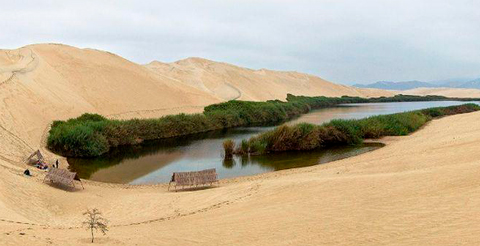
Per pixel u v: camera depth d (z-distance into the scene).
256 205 15.38
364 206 12.37
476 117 51.66
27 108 41.44
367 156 30.06
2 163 23.23
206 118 55.62
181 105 69.94
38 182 21.80
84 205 19.11
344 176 18.97
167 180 27.06
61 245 9.95
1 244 8.95
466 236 8.05
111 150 39.69
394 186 14.16
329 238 9.82
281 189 17.33
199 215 15.31
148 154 37.44
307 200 14.59
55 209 18.05
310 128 37.75
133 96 66.69
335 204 13.30
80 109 51.97
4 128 31.55
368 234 9.61
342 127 39.25
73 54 75.19
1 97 38.53
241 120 62.34
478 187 11.72
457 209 10.15
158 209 18.00
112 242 10.88
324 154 34.53
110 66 75.50
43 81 54.53
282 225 11.77
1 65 55.53
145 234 12.23
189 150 39.38
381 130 41.59
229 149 35.31
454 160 18.72
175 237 11.59
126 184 25.78
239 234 11.37
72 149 35.34
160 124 48.34
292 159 32.84
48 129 40.12
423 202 11.45
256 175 26.84
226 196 18.58
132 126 44.44
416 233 8.98
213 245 10.49
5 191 17.59
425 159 20.66
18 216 14.38
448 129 41.34
